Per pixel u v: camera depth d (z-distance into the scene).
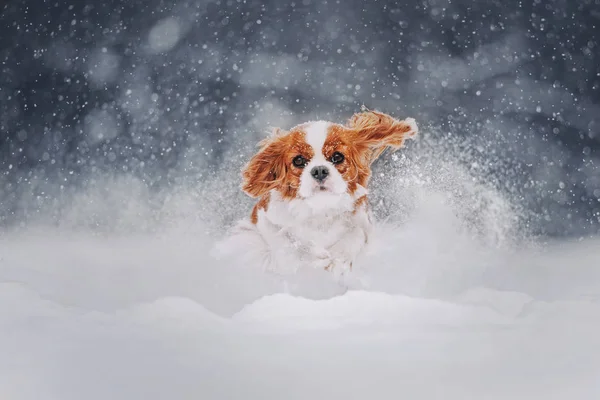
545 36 11.44
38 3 11.63
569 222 8.14
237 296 4.10
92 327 3.28
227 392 2.50
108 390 2.53
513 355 2.82
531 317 3.41
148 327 3.31
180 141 10.73
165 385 2.57
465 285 4.25
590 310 3.47
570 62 11.30
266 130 4.65
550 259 5.32
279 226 4.41
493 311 3.53
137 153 10.36
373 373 2.66
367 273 4.35
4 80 11.27
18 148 10.62
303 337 3.15
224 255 4.62
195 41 11.93
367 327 3.31
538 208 8.55
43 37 11.55
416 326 3.31
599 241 6.96
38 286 4.30
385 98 11.49
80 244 6.36
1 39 11.46
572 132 10.49
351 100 11.63
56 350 2.94
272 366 2.75
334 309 3.61
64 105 11.20
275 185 4.44
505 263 4.83
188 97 11.49
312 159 4.32
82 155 10.41
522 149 10.15
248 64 11.85
